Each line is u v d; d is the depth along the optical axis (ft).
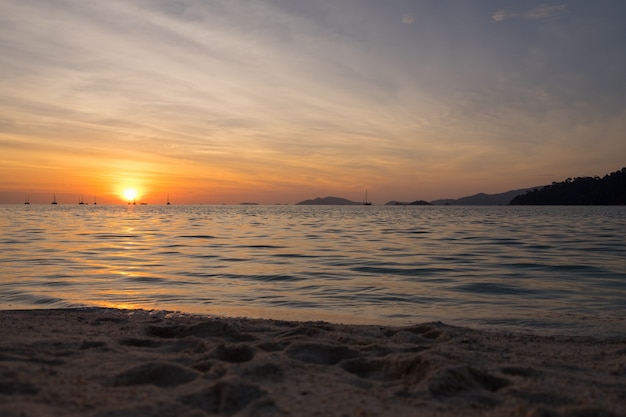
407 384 12.75
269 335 18.84
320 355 15.48
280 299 31.83
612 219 202.08
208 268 46.39
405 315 27.27
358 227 132.98
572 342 19.54
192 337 17.13
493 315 27.27
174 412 9.91
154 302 30.27
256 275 42.19
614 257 57.16
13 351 14.17
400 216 254.68
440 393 11.66
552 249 67.36
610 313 27.89
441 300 31.81
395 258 55.83
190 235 95.96
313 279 40.34
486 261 53.11
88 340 16.21
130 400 10.34
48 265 47.11
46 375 11.78
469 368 13.35
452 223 161.38
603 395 11.93
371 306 29.86
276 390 11.59
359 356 15.53
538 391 11.84
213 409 10.42
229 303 30.35
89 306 28.50
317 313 27.61
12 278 39.04
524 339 19.94
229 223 158.92
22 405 9.49
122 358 14.14
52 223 147.64
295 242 78.74
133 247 68.03
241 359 15.25
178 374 12.58
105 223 152.25
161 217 225.97
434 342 18.53
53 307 28.48
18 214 250.78
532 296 33.37
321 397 11.25
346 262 51.80
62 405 9.75
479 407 10.93
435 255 59.21
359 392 11.72
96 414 9.37
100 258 53.88
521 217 233.35
